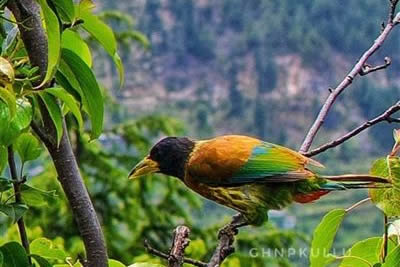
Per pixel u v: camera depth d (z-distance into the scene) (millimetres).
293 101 85062
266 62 87500
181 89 82625
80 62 4129
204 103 78688
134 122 19328
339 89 5172
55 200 4215
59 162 4125
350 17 89938
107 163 18391
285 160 5340
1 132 3912
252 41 89938
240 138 5523
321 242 4754
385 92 70062
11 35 4297
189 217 18266
